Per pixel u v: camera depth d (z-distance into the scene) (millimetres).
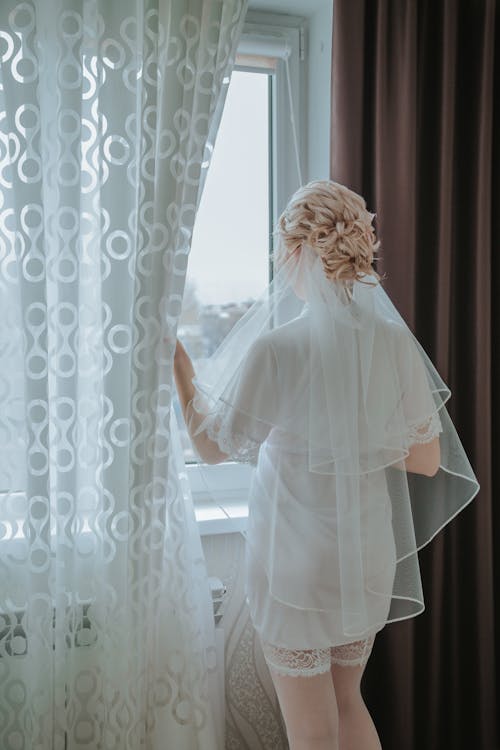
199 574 1760
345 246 1487
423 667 2059
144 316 1585
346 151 1867
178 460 1714
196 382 1640
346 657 1645
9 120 1509
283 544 1521
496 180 2068
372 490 1552
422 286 2010
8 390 1605
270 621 1548
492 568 2135
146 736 1710
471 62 1985
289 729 1591
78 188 1568
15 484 1634
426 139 1977
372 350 1520
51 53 1570
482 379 2016
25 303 1538
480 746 2100
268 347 1517
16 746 1650
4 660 1631
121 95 1578
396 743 1994
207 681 1735
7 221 1571
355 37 1848
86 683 1684
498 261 2082
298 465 1535
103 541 1646
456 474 1714
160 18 1593
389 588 1577
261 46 2062
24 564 1636
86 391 1684
